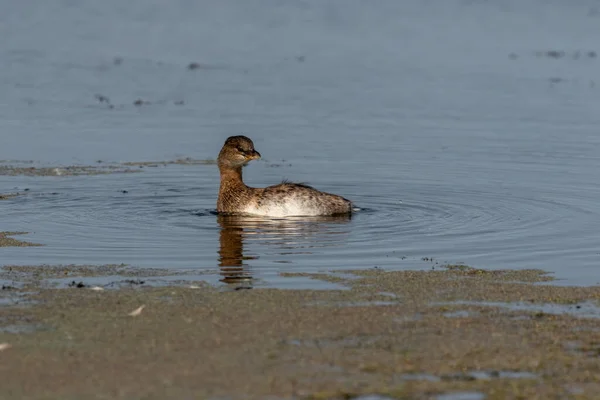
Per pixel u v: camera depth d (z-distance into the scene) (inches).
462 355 378.9
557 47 1412.4
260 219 627.8
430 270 500.7
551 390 346.9
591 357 377.1
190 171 789.2
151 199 689.6
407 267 506.9
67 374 359.6
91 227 600.4
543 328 409.4
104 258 523.2
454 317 423.8
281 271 497.7
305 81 1184.8
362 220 623.8
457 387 349.1
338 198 644.1
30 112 1010.7
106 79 1187.9
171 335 399.5
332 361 372.2
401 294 457.4
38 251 537.0
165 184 741.3
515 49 1398.9
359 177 765.3
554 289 466.0
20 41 1423.5
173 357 375.9
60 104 1050.7
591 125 957.8
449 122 977.5
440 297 452.8
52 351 381.7
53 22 1566.2
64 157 831.7
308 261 518.0
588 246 552.1
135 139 903.7
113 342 391.5
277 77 1209.4
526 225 607.5
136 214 640.4
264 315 424.8
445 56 1350.9
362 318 421.7
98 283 474.3
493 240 567.8
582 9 1702.8
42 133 921.5
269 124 967.6
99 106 1043.9
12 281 476.1
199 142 896.3
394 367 366.6
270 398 339.3
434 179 754.8
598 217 628.1
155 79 1190.9
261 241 564.7
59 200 679.1
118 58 1320.1
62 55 1333.7
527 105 1053.8
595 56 1343.5
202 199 693.9
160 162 821.2
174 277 485.7
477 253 537.3
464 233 586.2
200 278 483.8
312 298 450.0
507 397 341.1
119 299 447.5
